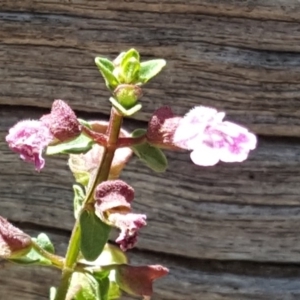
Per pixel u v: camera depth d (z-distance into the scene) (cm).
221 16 10
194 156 6
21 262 7
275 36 10
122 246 6
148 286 7
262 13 10
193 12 10
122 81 7
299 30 10
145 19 10
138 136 7
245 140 6
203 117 6
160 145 7
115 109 7
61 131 7
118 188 6
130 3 10
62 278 7
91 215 7
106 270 7
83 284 8
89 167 8
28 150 6
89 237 7
